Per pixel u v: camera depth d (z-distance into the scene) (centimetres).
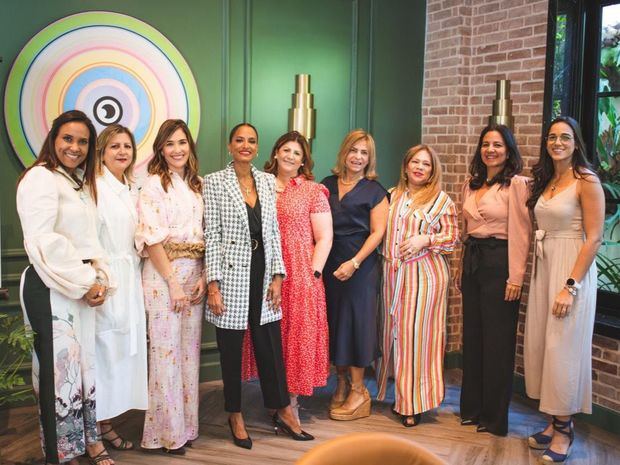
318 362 332
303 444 317
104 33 348
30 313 262
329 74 419
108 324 281
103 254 275
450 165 426
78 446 272
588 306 296
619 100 358
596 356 350
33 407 352
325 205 329
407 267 336
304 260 324
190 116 376
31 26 332
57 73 338
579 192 293
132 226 286
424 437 329
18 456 297
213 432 329
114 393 289
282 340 328
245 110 394
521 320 392
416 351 338
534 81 380
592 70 370
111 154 287
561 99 374
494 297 324
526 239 315
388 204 345
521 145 391
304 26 407
